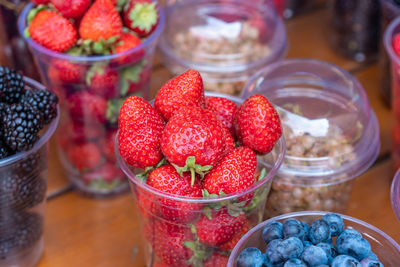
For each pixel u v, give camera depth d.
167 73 0.71
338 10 0.72
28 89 0.52
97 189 0.60
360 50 0.74
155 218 0.48
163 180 0.45
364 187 0.61
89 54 0.55
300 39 0.79
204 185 0.46
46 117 0.50
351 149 0.54
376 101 0.70
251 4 0.67
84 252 0.56
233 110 0.49
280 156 0.48
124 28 0.57
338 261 0.42
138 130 0.46
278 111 0.54
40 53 0.55
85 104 0.56
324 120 0.54
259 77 0.58
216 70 0.63
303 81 0.57
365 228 0.46
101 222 0.59
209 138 0.44
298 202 0.54
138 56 0.56
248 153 0.46
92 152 0.59
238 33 0.65
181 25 0.67
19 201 0.50
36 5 0.57
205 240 0.47
